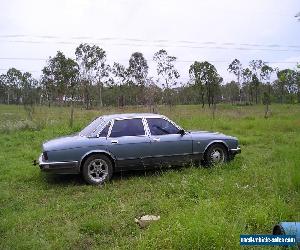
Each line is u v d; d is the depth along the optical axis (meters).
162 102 53.84
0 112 47.69
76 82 65.69
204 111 43.88
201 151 10.02
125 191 8.19
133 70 72.94
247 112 40.97
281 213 6.09
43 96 69.50
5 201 7.78
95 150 8.97
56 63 64.38
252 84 79.81
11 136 17.69
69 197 8.03
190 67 73.69
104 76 72.00
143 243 5.18
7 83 87.62
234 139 10.41
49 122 22.53
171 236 5.21
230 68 85.25
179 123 23.55
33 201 7.83
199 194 7.37
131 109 45.91
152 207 6.98
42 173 9.95
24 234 5.82
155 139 9.52
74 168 8.91
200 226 5.12
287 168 8.52
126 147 9.23
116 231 6.01
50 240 5.71
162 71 56.75
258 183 8.04
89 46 68.56
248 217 5.96
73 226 6.20
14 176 9.72
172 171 9.62
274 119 26.61
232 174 9.02
